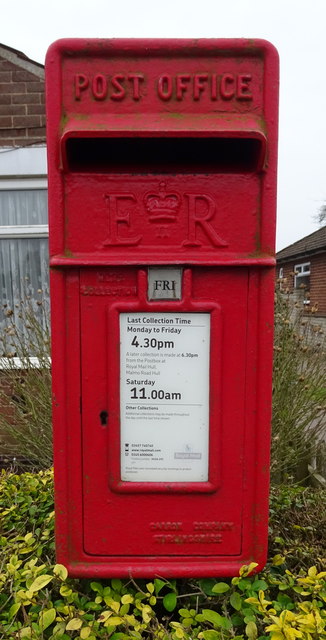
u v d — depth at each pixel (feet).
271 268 4.64
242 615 4.93
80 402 4.83
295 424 11.01
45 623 4.45
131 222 4.61
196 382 4.81
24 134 13.50
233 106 4.44
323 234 49.44
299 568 6.30
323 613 4.72
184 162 4.92
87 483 4.92
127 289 4.68
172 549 4.99
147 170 4.56
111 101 4.43
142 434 4.87
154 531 4.97
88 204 4.59
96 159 5.02
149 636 4.82
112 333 4.70
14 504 7.43
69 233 4.63
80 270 4.66
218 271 4.67
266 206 4.56
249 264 4.58
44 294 14.71
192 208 4.59
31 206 14.26
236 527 4.98
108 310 4.69
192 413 4.84
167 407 4.83
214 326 4.70
